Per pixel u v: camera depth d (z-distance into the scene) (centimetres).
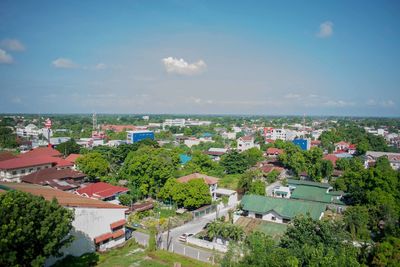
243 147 11925
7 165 6519
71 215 2998
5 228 2322
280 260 2491
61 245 2856
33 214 2591
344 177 6206
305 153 8131
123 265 3338
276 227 4241
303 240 2952
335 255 2644
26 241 2494
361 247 3152
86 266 3241
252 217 4772
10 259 2325
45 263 3141
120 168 7469
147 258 3541
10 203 2508
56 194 4125
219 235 3988
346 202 5625
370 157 9519
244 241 3200
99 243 3706
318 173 7438
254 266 2486
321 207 4616
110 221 3869
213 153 10788
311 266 2436
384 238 3631
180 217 5053
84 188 5525
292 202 4788
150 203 5638
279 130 15825
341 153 10894
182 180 6097
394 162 9006
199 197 5331
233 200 6234
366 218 4184
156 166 5897
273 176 7562
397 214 4425
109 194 5347
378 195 4944
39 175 6222
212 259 3503
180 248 3956
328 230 3006
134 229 4603
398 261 2608
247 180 6328
